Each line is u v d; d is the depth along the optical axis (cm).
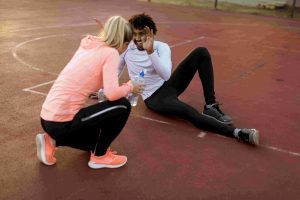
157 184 318
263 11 1563
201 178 329
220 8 1584
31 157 349
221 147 382
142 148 374
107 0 1648
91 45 312
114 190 307
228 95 542
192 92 543
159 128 416
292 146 392
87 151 351
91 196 299
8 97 492
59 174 324
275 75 660
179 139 395
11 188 303
